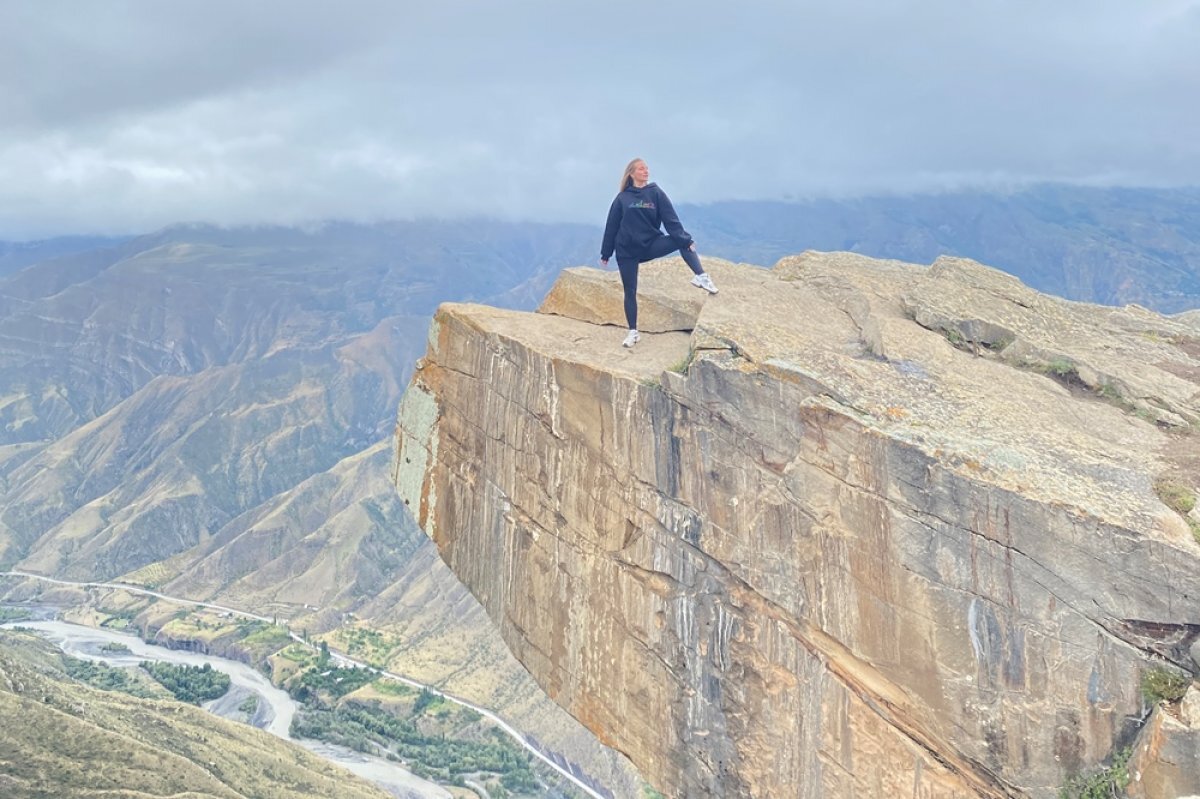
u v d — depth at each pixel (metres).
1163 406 15.50
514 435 19.91
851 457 13.85
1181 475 12.84
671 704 16.73
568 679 18.89
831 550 14.16
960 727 12.91
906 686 13.42
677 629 16.52
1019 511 12.20
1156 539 11.36
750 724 15.54
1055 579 12.02
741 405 15.24
